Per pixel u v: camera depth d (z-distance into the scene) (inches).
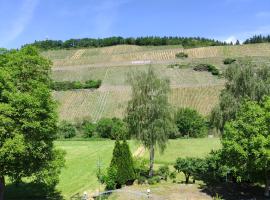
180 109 3533.5
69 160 2417.6
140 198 1520.7
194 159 1795.0
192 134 3420.3
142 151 2571.4
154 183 1758.1
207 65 5546.3
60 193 1680.6
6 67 1331.2
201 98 4446.4
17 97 1246.3
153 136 1828.2
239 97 1975.9
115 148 1697.8
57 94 4990.2
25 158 1322.6
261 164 1423.5
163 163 2204.7
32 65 1369.3
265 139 1419.8
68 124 3831.2
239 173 1549.0
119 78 5703.7
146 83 1876.2
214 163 1723.7
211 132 3489.2
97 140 3518.7
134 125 1868.8
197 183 1769.2
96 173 1897.1
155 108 1840.6
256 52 6412.4
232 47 6766.7
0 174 1305.4
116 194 1581.0
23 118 1258.6
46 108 1338.6
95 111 4520.2
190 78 5324.8
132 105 1889.8
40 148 1323.8
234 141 1482.5
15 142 1207.6
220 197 1526.8
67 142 3408.0
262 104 1678.2
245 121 1519.4
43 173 1375.5
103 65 6382.9
